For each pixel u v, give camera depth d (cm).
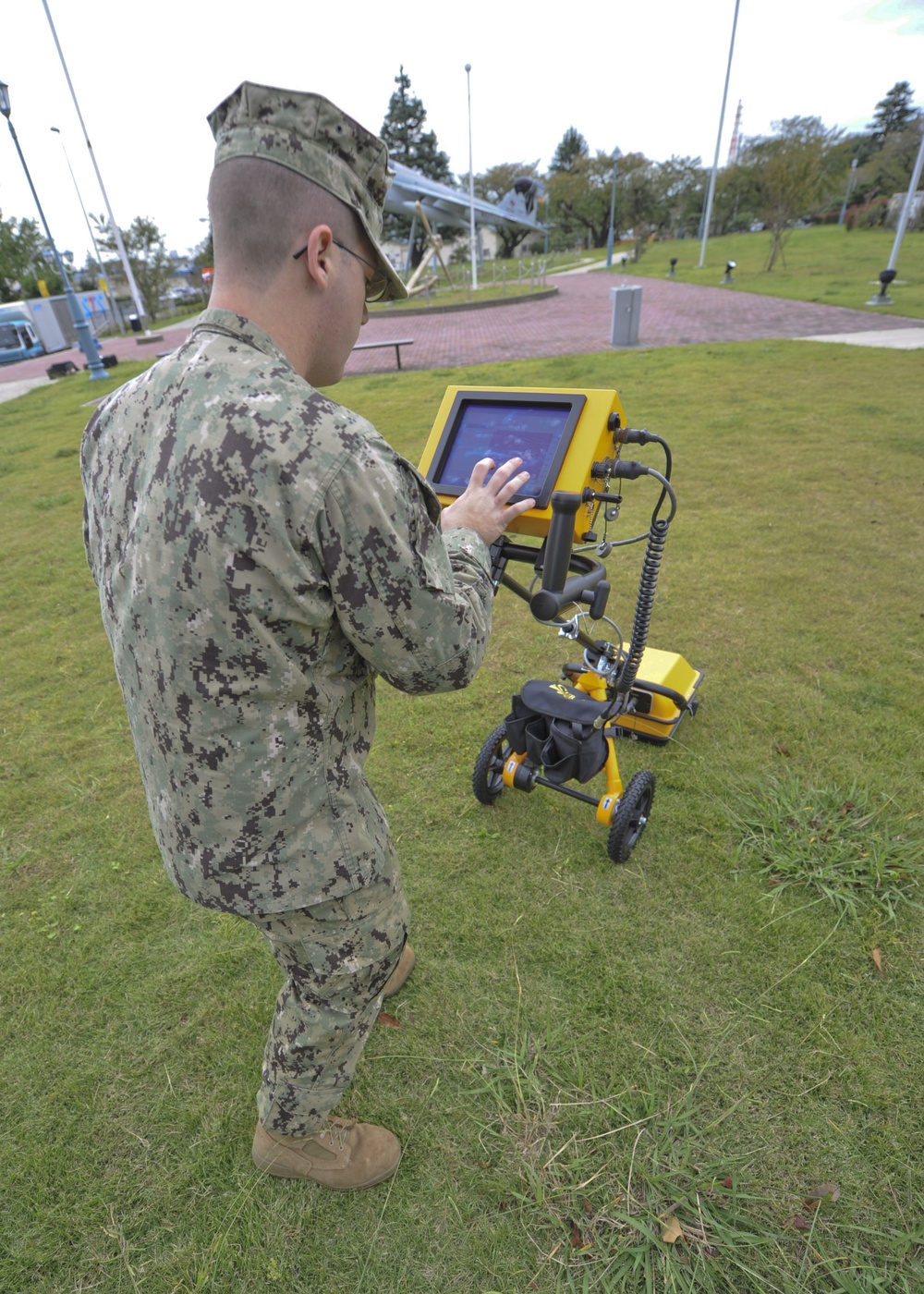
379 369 1284
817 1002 205
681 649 373
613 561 475
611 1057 195
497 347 1429
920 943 221
